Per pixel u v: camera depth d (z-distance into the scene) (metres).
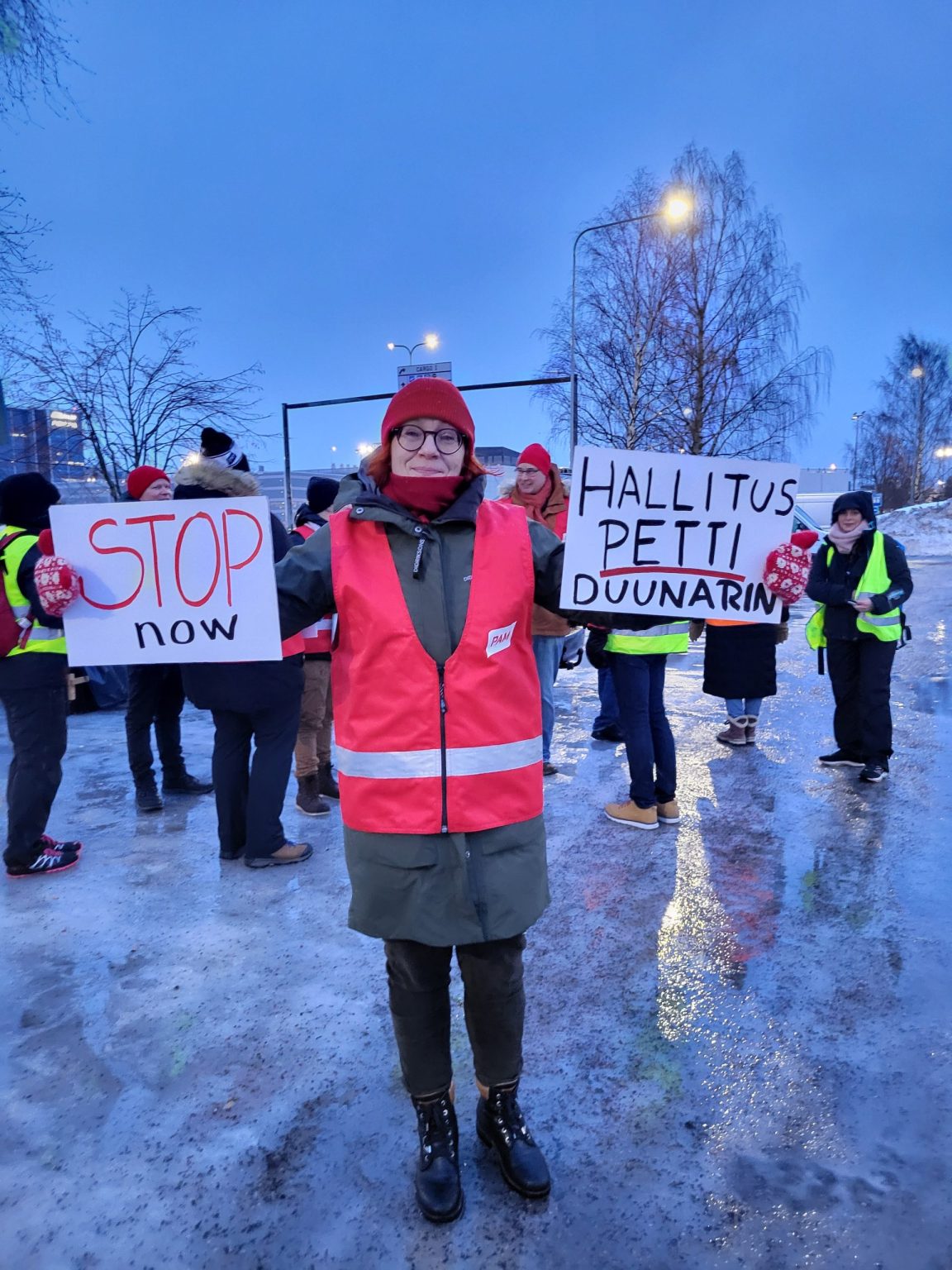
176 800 4.35
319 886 3.24
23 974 2.61
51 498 3.20
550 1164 1.81
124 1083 2.09
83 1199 1.73
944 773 4.51
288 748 3.39
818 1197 1.71
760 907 2.98
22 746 3.27
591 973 2.56
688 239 20.44
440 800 1.58
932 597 13.40
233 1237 1.64
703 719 5.95
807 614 11.93
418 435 1.69
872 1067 2.10
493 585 1.64
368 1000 2.45
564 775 4.61
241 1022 2.34
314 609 1.86
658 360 20.98
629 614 1.88
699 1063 2.13
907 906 2.96
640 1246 1.60
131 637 1.95
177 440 10.99
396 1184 1.77
